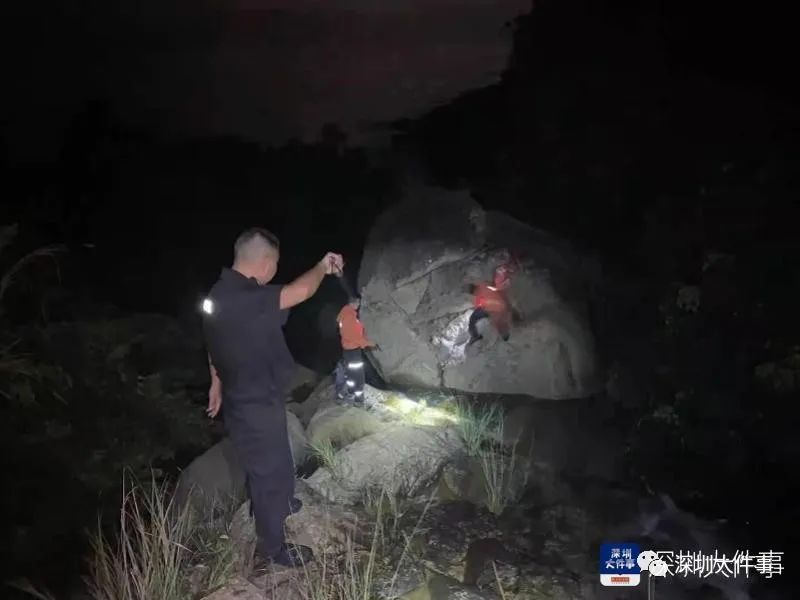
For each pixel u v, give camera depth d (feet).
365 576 13.03
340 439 19.49
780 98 26.17
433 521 15.94
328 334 34.88
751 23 28.14
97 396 18.92
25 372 16.31
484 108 46.65
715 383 19.24
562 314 22.80
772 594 13.87
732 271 20.63
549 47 38.22
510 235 24.99
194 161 54.75
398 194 49.42
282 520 13.98
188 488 16.98
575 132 34.50
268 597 13.26
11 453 15.65
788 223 20.95
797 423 17.35
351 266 45.27
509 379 22.65
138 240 46.14
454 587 13.75
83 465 16.43
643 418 19.80
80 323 20.81
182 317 37.73
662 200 26.86
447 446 18.79
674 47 31.04
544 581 14.03
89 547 14.87
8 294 22.25
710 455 17.98
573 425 20.36
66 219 44.50
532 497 17.03
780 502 16.47
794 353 17.99
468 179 43.52
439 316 23.54
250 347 13.23
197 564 14.21
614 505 16.76
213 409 15.06
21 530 14.24
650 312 24.02
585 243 30.32
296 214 51.90
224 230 49.80
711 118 27.78
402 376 23.76
